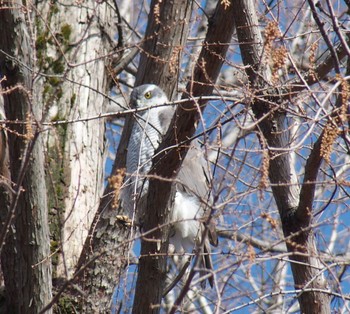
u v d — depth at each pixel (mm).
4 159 10234
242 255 7723
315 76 8789
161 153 9289
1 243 8094
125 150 12102
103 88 12539
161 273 9594
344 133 8078
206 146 7895
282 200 9633
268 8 9781
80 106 12148
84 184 11789
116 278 11070
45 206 9391
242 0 9773
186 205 11242
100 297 10977
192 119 9109
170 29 12234
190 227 11273
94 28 12703
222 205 7238
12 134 8992
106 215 11211
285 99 9469
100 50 12680
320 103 7719
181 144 8875
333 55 8141
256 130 8867
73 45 12469
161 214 9492
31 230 9391
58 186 11617
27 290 9594
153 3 12523
